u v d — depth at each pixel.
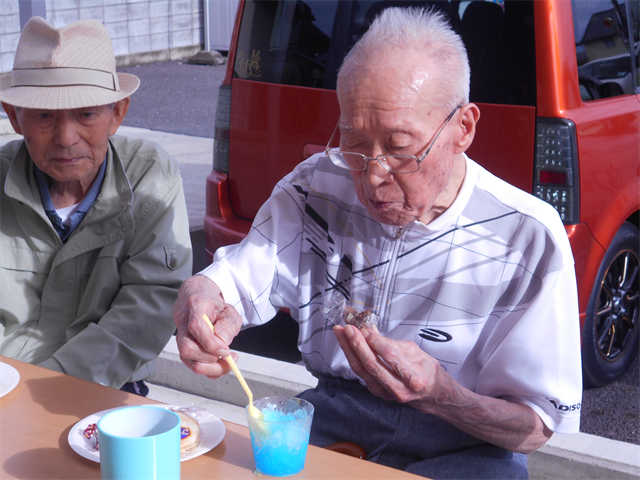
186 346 1.39
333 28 3.08
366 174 1.44
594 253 2.82
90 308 2.01
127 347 1.87
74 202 2.02
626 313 3.29
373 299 1.64
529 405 1.49
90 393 1.48
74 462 1.23
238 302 1.70
